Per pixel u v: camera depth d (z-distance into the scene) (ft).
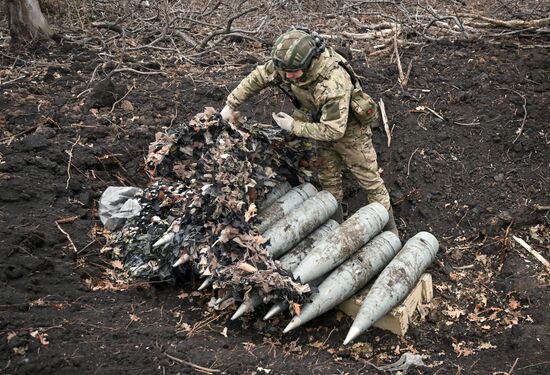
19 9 23.49
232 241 13.66
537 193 18.86
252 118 19.99
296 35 14.08
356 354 13.92
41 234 15.03
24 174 16.78
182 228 14.51
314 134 14.58
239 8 28.63
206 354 12.64
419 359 13.46
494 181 19.38
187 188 15.76
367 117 15.35
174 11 28.27
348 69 14.93
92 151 18.02
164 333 13.10
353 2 29.84
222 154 14.52
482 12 31.68
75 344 12.26
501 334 14.82
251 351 13.12
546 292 15.72
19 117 19.13
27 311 13.03
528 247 17.17
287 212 15.23
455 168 19.80
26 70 22.16
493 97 21.45
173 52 24.71
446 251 17.71
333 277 14.11
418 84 22.06
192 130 15.52
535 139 20.21
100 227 16.17
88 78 21.77
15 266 13.96
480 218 18.51
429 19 28.14
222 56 24.45
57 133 18.66
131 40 25.89
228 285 13.51
